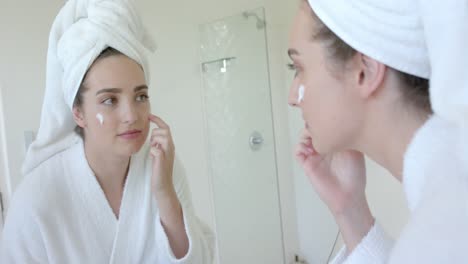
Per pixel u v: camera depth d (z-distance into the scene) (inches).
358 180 26.1
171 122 70.4
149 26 67.1
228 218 78.4
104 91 30.2
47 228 31.6
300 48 19.1
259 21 77.2
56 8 55.2
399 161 17.5
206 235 41.5
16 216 31.6
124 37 30.6
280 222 82.7
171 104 70.3
